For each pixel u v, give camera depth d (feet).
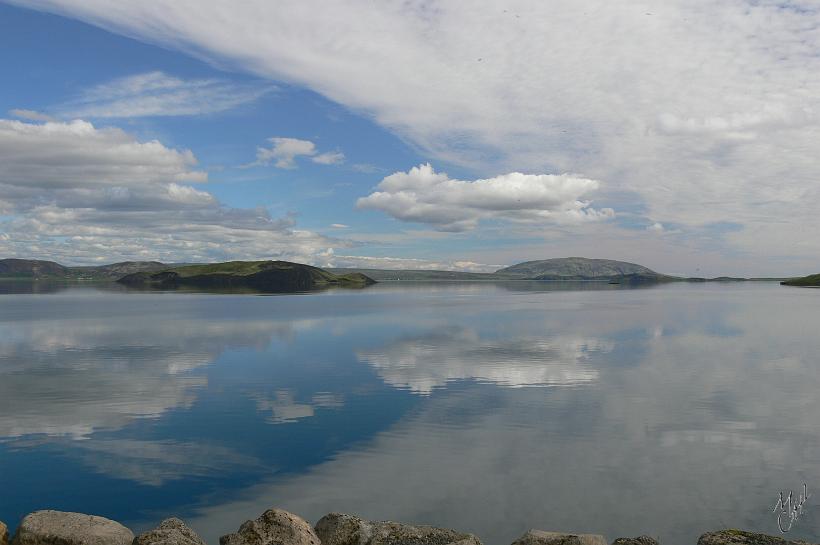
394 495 61.93
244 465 71.10
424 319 301.43
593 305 450.71
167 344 193.77
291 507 59.06
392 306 432.66
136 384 122.72
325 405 102.58
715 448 77.92
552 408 99.96
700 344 192.54
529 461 72.33
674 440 81.30
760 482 66.08
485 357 160.97
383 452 75.92
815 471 69.36
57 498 61.72
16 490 63.87
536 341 200.44
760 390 115.75
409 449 77.25
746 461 72.95
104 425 89.25
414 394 111.65
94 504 60.18
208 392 114.21
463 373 135.03
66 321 286.66
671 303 483.10
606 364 148.66
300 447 78.28
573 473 68.49
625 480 66.23
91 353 171.32
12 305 438.40
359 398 108.27
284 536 40.52
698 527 54.95
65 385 121.49
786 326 259.60
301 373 135.95
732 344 193.26
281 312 358.43
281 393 112.98
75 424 89.71
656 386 119.03
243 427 88.07
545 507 59.00
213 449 77.25
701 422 90.84
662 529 54.54
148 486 64.59
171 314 338.54
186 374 135.33
